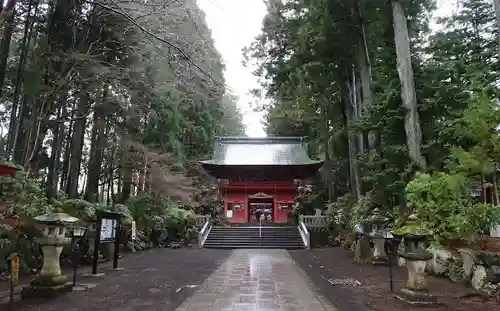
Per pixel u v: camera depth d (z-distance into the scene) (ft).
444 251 31.96
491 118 31.50
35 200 32.19
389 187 41.04
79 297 23.66
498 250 29.58
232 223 92.84
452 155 34.27
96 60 43.52
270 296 24.80
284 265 42.57
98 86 47.75
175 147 79.82
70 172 54.39
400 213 40.40
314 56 61.36
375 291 26.76
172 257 51.16
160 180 72.69
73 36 42.16
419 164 39.22
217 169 102.32
